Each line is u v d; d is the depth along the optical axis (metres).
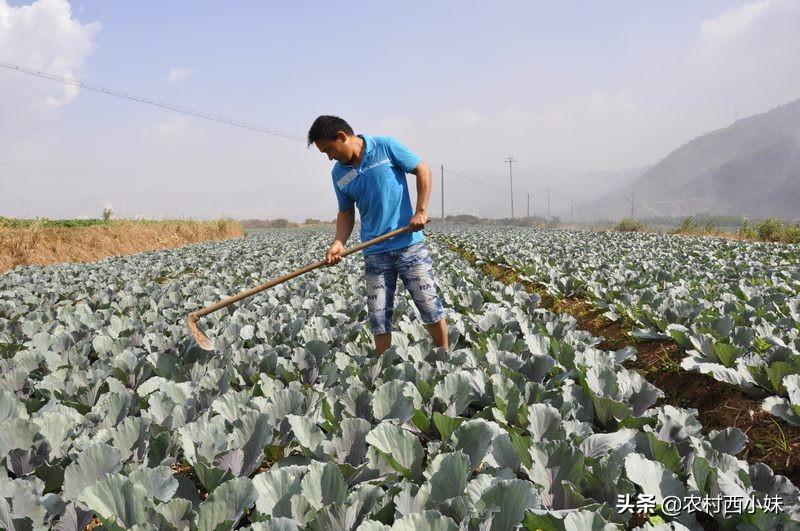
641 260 12.09
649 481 2.33
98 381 3.69
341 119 4.07
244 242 26.08
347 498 2.16
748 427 3.51
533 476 2.36
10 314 6.80
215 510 2.13
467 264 12.11
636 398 3.48
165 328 5.73
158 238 26.08
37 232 17.36
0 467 2.51
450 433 2.87
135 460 2.65
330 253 4.09
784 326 5.05
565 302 8.26
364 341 5.01
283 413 3.23
